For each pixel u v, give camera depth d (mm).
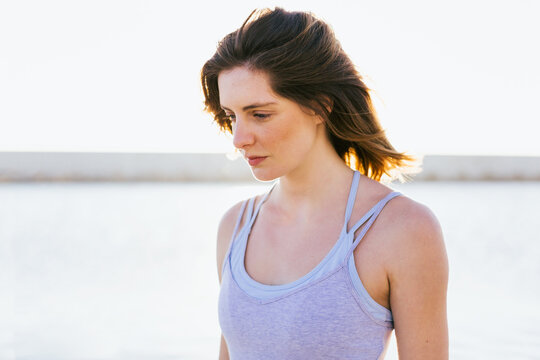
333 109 1350
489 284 6551
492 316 5309
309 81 1264
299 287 1267
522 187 22266
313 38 1271
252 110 1271
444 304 1260
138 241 9500
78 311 5547
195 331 4906
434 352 1235
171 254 8352
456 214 13195
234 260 1424
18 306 5738
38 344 4641
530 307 5594
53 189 20109
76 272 7234
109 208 14273
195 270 7273
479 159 27609
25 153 24781
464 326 5023
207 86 1429
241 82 1260
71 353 4434
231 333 1351
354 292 1241
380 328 1271
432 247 1240
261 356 1293
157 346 4555
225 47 1290
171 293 6164
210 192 18812
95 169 25500
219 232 1570
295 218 1386
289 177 1395
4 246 9156
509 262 7824
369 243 1266
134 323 5145
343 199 1357
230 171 26156
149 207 14430
